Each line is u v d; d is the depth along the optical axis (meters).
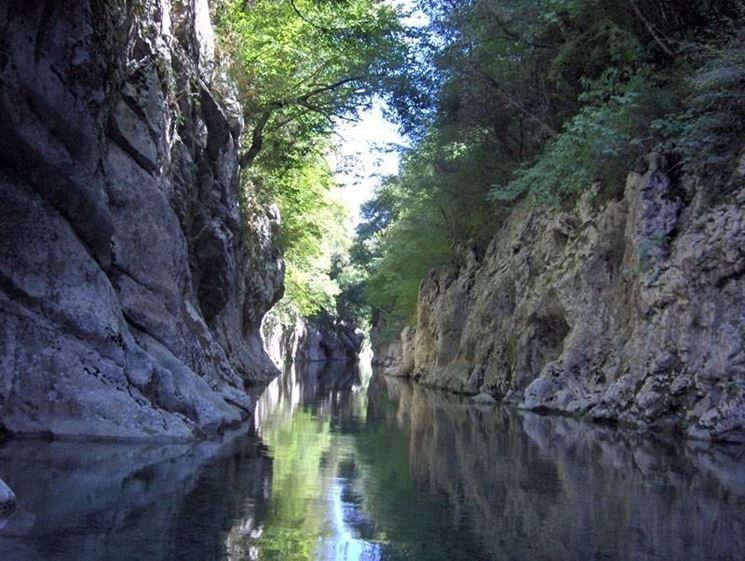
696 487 6.58
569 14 16.12
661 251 12.38
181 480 6.02
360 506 5.39
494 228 26.86
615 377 13.86
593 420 13.34
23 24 7.93
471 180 26.64
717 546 4.51
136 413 8.46
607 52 16.05
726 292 10.93
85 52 8.81
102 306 8.73
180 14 14.69
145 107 11.69
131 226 10.80
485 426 12.10
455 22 20.33
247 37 20.06
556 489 6.36
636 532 4.83
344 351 82.38
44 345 8.15
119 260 10.46
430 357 31.45
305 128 23.91
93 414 8.15
